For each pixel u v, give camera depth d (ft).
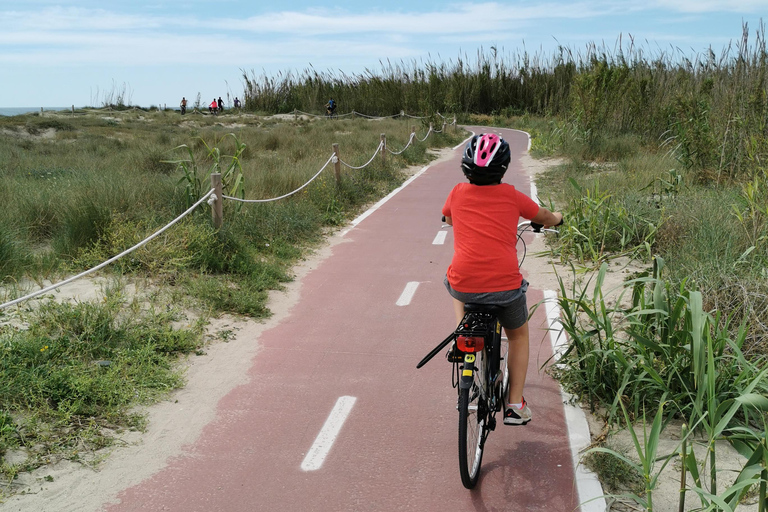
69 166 54.08
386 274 29.43
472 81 168.25
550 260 31.12
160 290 24.44
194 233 28.30
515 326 13.26
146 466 13.93
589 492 12.98
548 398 17.15
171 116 150.41
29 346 17.61
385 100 161.89
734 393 15.38
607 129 81.05
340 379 18.35
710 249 25.14
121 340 19.70
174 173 48.19
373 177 59.06
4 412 14.80
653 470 13.79
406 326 22.65
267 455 14.44
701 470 13.66
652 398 16.31
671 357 16.07
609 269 28.96
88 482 13.25
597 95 79.61
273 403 16.93
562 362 17.94
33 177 45.44
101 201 31.65
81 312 19.98
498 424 15.93
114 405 16.34
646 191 41.34
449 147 98.37
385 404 16.88
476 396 12.84
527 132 120.98
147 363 18.57
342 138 84.53
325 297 26.02
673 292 18.22
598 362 17.07
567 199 42.39
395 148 77.97
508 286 12.70
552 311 23.70
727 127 44.57
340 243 35.83
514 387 13.70
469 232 12.80
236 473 13.73
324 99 174.50
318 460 14.24
